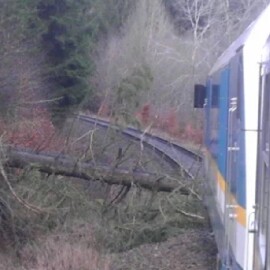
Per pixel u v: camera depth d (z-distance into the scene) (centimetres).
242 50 893
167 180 1972
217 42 5612
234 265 964
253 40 881
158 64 5528
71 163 1922
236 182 942
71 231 1759
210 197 1527
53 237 1689
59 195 1920
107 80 5188
